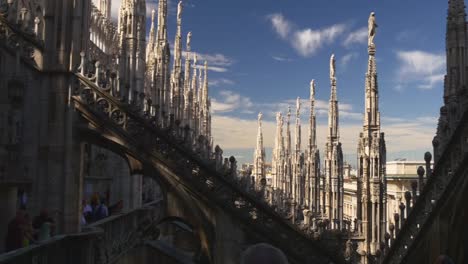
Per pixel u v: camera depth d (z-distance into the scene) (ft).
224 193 38.65
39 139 39.01
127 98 40.88
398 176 125.18
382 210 71.26
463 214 29.04
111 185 69.77
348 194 184.44
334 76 105.19
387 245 40.75
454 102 30.96
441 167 31.53
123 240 56.39
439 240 30.76
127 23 84.58
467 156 28.17
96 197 54.29
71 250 36.94
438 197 30.94
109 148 39.78
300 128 175.22
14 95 37.60
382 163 72.23
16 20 39.17
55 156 38.83
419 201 33.99
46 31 39.65
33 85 39.22
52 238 32.89
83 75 39.65
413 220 35.29
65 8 39.93
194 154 38.73
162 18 130.31
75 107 39.52
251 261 9.99
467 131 28.68
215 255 37.68
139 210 67.82
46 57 39.37
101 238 41.63
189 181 38.29
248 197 38.86
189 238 103.91
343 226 100.01
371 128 72.79
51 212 38.52
